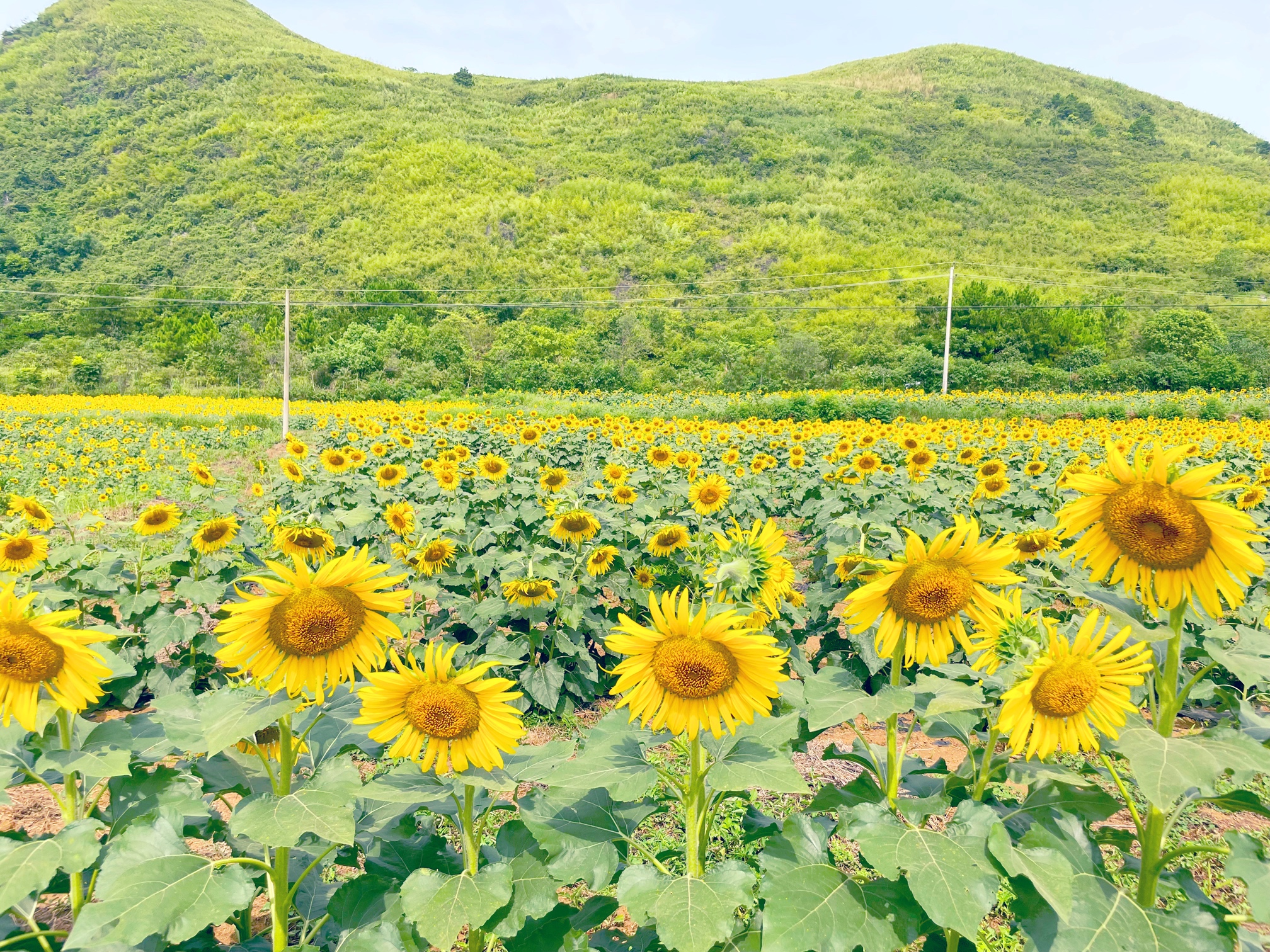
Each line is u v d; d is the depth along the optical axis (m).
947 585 1.91
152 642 4.63
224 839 2.44
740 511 8.88
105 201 114.50
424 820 3.27
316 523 3.18
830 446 15.17
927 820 2.61
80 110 141.25
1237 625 4.48
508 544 6.92
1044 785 2.16
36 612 1.89
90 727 2.24
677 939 1.70
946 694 1.94
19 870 1.75
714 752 2.21
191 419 31.41
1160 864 2.00
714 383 56.72
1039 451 14.62
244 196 113.62
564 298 87.88
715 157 128.25
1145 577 1.94
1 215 108.62
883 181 116.19
